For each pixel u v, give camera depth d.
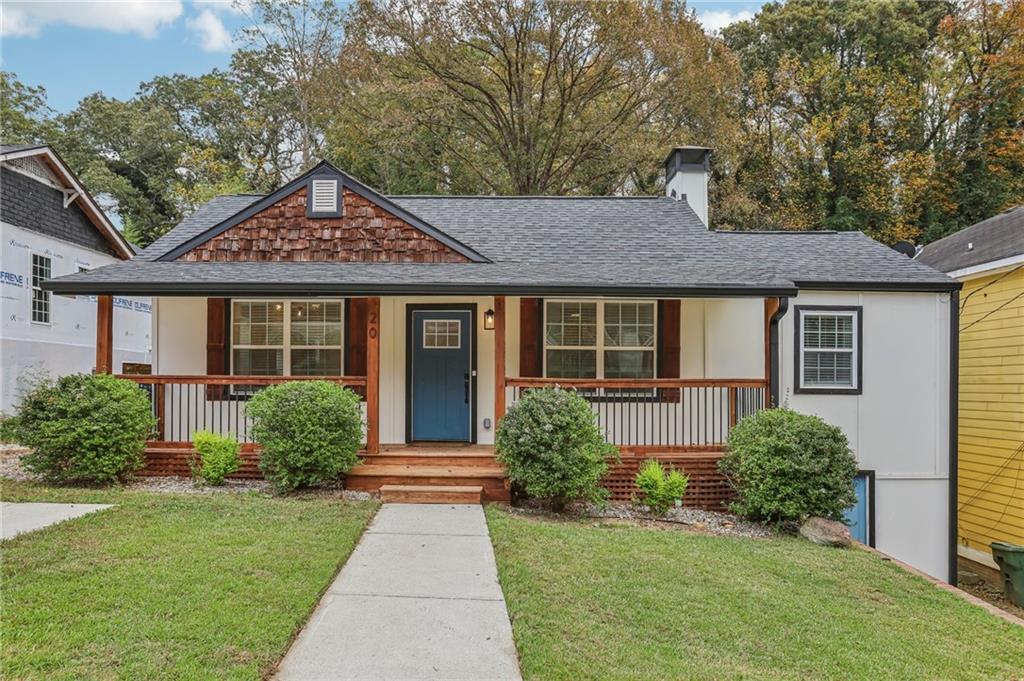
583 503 7.46
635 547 5.68
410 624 4.05
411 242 8.71
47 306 13.65
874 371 8.98
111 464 7.16
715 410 8.95
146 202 30.17
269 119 31.23
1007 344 10.25
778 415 7.29
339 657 3.60
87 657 3.34
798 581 5.16
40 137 29.19
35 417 7.07
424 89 21.12
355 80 21.94
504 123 22.92
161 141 31.27
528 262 8.59
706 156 11.97
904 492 8.93
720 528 6.78
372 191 8.73
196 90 33.00
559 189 23.22
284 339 9.10
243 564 4.73
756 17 26.75
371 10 21.17
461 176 23.91
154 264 8.43
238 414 8.78
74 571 4.46
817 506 6.74
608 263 8.54
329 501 6.77
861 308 8.96
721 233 11.02
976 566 10.83
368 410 8.00
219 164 28.05
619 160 21.88
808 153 24.05
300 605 4.13
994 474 10.48
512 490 7.32
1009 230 11.22
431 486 7.34
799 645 4.02
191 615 3.86
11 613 3.78
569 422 6.81
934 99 24.03
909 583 5.41
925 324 9.02
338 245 8.73
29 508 6.09
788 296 7.69
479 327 9.07
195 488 7.30
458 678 3.42
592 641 3.87
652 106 22.30
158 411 8.34
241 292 7.66
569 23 20.77
